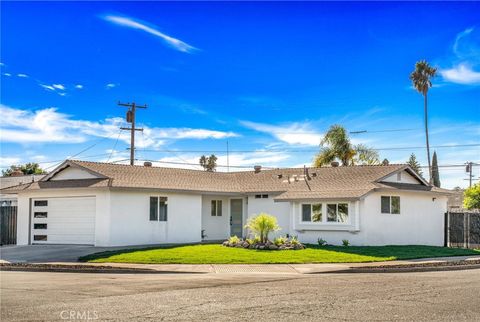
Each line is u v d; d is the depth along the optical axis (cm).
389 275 1816
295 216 2992
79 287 1445
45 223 2858
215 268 1969
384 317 1029
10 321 977
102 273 1888
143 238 2802
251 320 994
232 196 3306
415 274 1855
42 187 2853
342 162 4578
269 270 1928
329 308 1120
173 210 2953
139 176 2961
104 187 2642
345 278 1702
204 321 984
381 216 2877
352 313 1066
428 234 3105
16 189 2958
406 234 2980
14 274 1827
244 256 2250
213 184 3259
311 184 3112
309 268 1969
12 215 2984
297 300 1221
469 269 2084
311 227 2923
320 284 1526
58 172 2919
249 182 3400
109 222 2669
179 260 2136
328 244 2873
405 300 1227
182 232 2981
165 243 2895
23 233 2892
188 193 3002
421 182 3212
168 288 1427
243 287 1452
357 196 2727
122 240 2716
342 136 4541
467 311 1096
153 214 2862
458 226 3162
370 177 2981
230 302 1190
